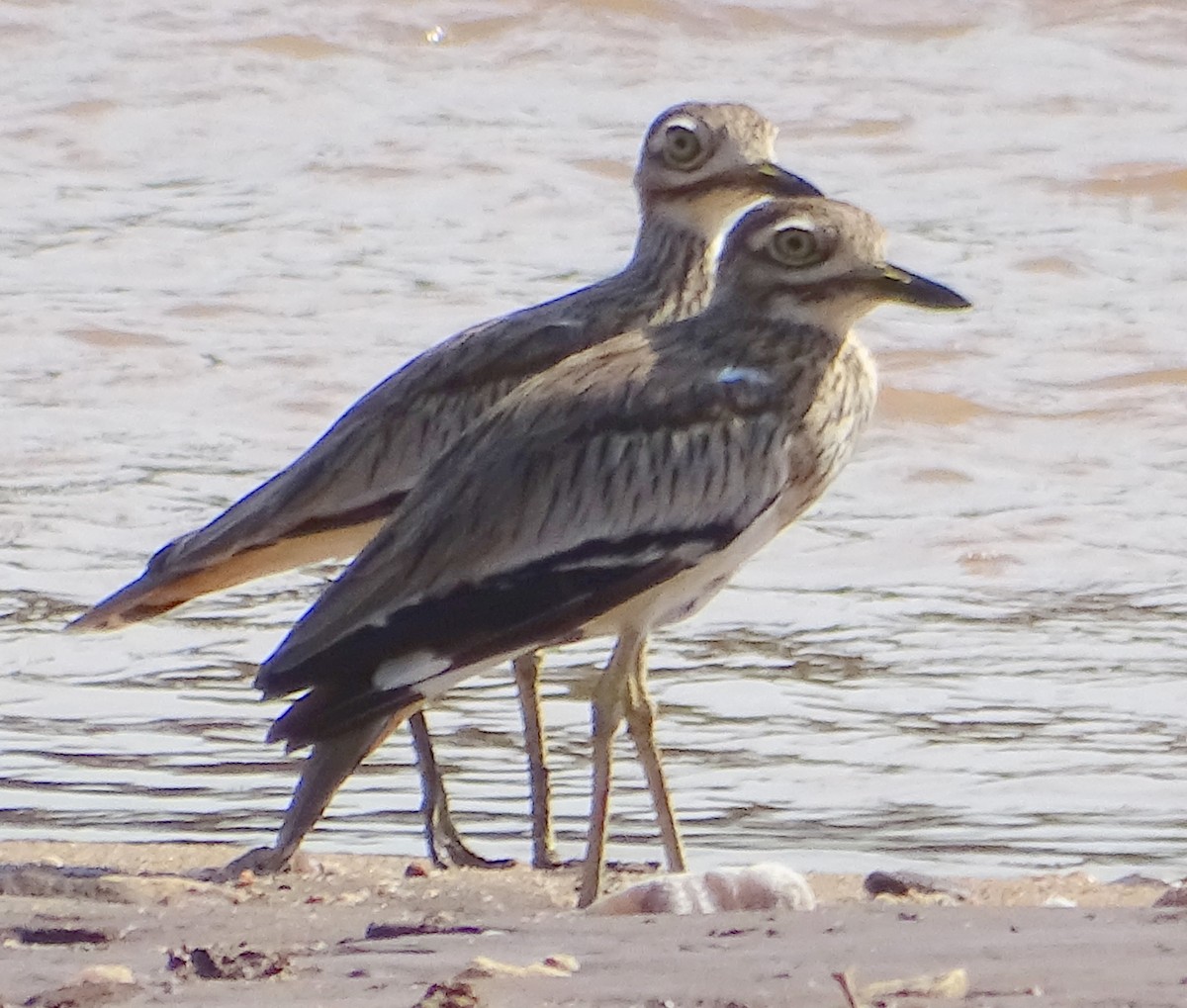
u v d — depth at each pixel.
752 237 11.02
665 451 10.70
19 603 16.19
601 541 10.62
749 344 10.98
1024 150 27.31
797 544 17.52
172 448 19.44
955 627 15.97
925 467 19.12
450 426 12.10
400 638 10.48
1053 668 15.20
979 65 29.33
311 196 26.02
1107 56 29.44
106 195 26.03
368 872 11.41
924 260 24.39
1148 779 13.33
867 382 11.27
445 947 8.49
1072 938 8.33
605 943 8.48
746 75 29.11
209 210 25.55
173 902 10.14
